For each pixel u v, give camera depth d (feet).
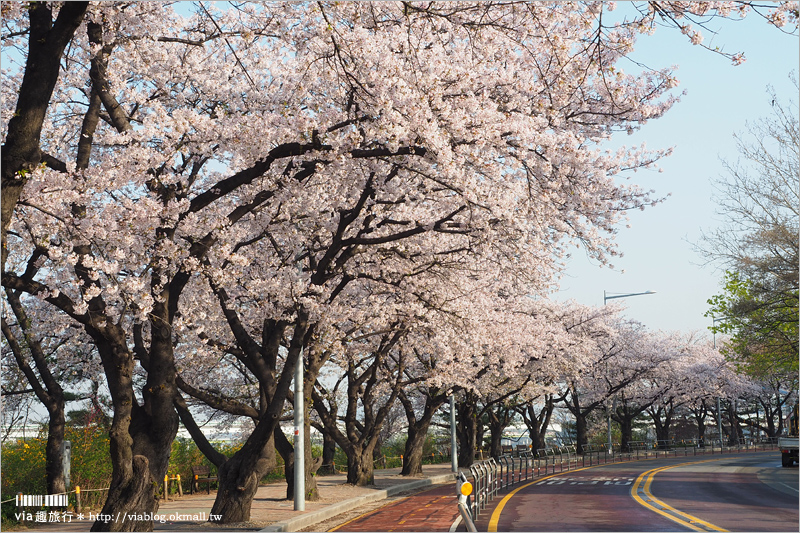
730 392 224.33
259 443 53.16
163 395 46.29
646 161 54.95
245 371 87.86
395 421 160.45
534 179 50.29
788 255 95.81
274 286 57.06
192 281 58.23
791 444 120.47
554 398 180.86
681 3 35.47
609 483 87.25
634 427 279.08
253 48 59.82
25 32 47.09
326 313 62.85
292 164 52.80
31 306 67.97
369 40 41.83
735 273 103.19
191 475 84.69
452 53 52.19
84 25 50.34
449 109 42.22
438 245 67.97
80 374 83.15
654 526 47.83
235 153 46.11
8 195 32.37
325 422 88.48
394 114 39.09
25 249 59.47
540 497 69.56
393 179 58.18
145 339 62.49
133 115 60.59
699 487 80.84
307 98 54.95
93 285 40.16
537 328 122.72
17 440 74.28
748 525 48.11
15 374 81.10
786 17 32.01
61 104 61.67
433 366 106.42
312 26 46.73
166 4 53.88
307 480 70.18
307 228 64.28
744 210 97.50
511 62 50.29
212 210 59.31
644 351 185.88
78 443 68.23
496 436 163.43
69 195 38.78
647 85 52.95
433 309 74.59
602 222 54.03
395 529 49.55
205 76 59.57
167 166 47.80
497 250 61.57
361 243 57.62
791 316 98.17
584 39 45.27
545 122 49.32
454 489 85.87
